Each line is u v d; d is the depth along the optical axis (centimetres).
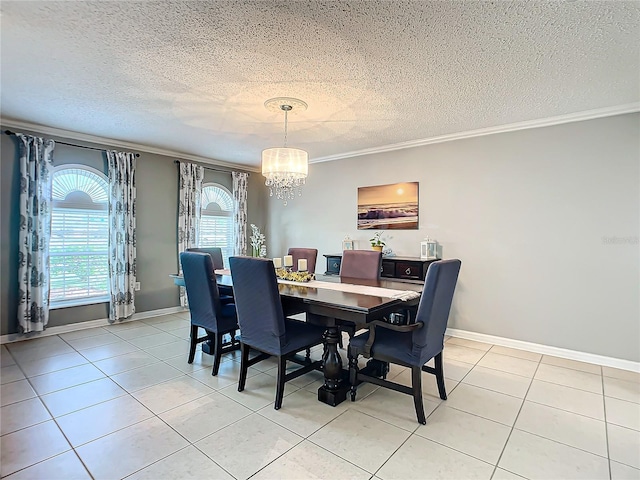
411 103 313
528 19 190
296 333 264
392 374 308
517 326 377
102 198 449
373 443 205
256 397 263
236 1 177
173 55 233
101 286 452
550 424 226
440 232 428
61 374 301
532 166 366
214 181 577
